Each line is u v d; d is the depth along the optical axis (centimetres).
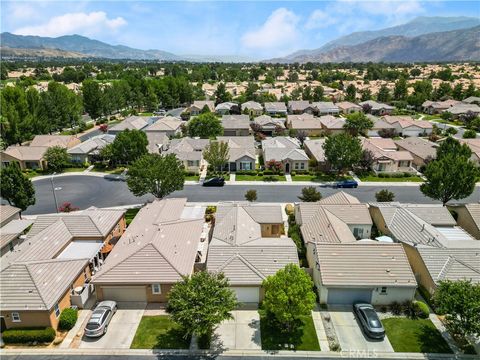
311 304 2659
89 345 2706
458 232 3972
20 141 8438
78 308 3108
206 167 7212
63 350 2662
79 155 7331
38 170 7031
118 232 4350
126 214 5097
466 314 2488
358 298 3111
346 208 4256
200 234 3912
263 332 2823
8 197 4622
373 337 2734
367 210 4241
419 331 2833
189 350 2655
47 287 2898
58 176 6806
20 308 2719
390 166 6875
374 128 9719
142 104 14025
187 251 3506
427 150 7181
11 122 8162
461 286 2628
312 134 9781
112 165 7244
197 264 3547
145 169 4766
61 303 2953
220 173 6806
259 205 4434
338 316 2995
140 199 5675
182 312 2455
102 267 3231
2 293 2805
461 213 4422
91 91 11425
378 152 7025
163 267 3141
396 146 7919
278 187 6131
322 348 2669
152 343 2720
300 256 3825
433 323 2923
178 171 4966
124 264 3164
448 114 11456
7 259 3244
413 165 7225
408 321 2941
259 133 9544
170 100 14600
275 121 10381
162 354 2623
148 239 3475
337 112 12356
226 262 3225
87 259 3397
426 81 15938
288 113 12862
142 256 3216
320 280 3092
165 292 3120
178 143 7875
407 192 5903
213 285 2636
